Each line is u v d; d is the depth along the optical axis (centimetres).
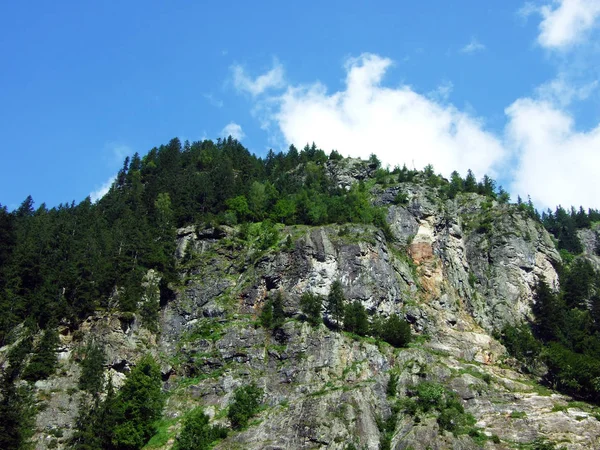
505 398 10425
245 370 10244
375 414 9581
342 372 10225
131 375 9719
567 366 10981
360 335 11025
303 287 11625
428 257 13875
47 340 9981
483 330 13088
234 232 13138
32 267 11231
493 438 9406
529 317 13512
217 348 10644
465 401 10269
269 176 17988
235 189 14612
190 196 14100
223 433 9125
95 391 9606
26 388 9375
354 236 12775
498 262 14288
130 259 11681
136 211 14025
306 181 17162
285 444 8931
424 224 14538
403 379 10431
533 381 11475
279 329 10756
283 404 9644
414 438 9131
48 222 13025
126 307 10869
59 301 10738
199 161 18162
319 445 8894
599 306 13162
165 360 10550
